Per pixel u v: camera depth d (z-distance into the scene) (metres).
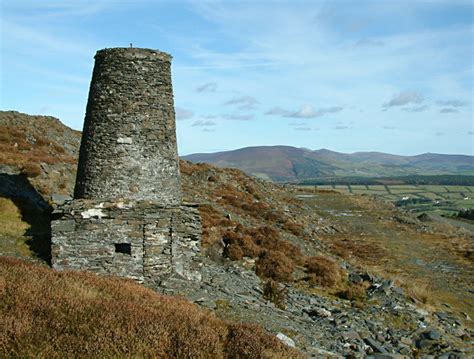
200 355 9.05
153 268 15.43
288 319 16.02
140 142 15.36
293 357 10.09
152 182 15.51
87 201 15.02
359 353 14.30
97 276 12.99
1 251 16.17
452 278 32.50
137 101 15.36
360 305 20.64
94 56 15.70
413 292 24.55
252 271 22.58
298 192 85.06
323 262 25.80
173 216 15.60
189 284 15.63
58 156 38.28
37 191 25.64
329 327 16.58
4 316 8.78
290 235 35.69
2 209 20.39
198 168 53.91
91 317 9.52
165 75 15.95
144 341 9.05
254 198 51.44
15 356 7.96
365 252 39.12
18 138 38.12
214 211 32.53
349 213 65.69
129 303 10.62
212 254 22.94
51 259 15.09
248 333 10.40
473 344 17.67
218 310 14.23
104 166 15.21
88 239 14.97
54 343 8.43
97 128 15.33
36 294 9.96
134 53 15.37
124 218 15.16
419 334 17.47
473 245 47.44
